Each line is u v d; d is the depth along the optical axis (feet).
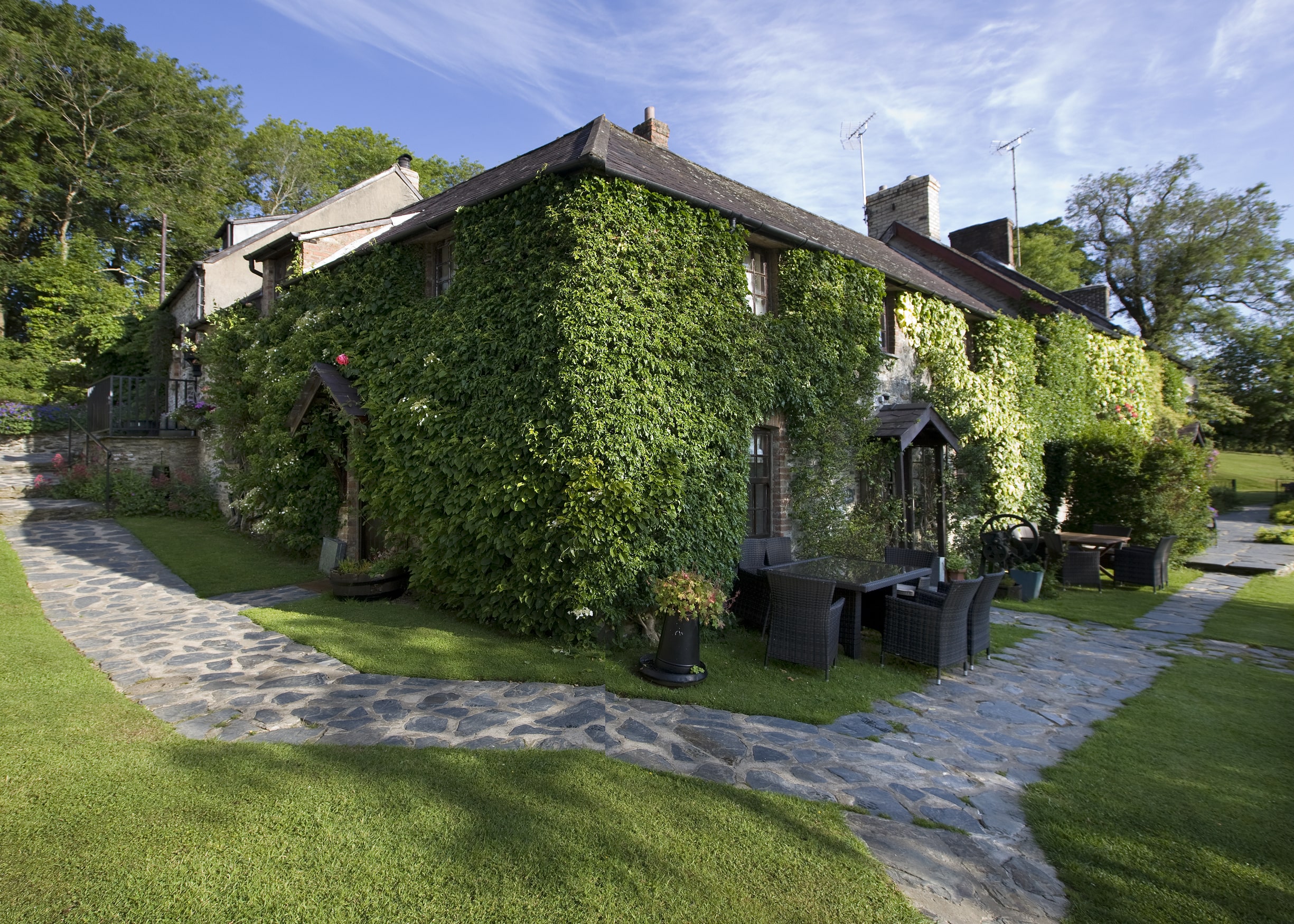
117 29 101.50
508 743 15.10
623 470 21.97
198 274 58.18
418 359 27.84
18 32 92.27
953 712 19.43
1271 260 106.93
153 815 11.25
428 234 30.71
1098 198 117.08
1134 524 48.11
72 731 14.29
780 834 12.00
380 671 19.24
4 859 9.90
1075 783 15.11
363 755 13.91
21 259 95.81
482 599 24.17
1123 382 63.82
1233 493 100.73
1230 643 28.63
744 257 28.27
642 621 23.34
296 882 9.82
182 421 52.19
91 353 77.66
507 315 24.21
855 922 9.84
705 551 25.07
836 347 32.53
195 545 37.65
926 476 41.73
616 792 13.07
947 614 21.63
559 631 22.36
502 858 10.70
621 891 10.11
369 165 134.62
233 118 114.11
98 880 9.61
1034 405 48.96
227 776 12.71
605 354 22.12
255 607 25.84
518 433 22.89
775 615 22.09
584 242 22.34
